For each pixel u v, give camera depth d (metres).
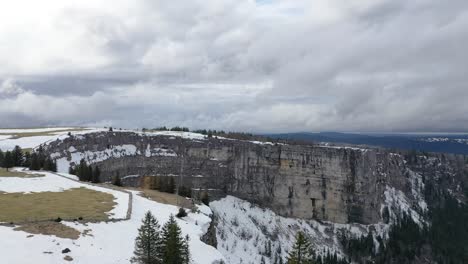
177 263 67.06
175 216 100.88
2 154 140.25
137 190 130.62
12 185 107.69
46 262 57.34
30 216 78.00
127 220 85.44
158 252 67.44
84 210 87.94
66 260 59.56
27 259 56.59
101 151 190.50
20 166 140.00
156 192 135.88
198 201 140.75
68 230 70.75
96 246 67.50
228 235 195.62
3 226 67.12
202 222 104.31
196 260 74.25
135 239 70.50
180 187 147.75
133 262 65.69
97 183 134.12
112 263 63.06
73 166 167.00
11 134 194.38
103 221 80.56
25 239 62.75
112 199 103.50
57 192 105.75
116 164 191.38
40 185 111.81
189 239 83.31
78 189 113.06
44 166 140.62
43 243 62.75
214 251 81.69
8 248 58.38
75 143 182.88
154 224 68.69
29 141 177.75
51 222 73.00
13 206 85.50
